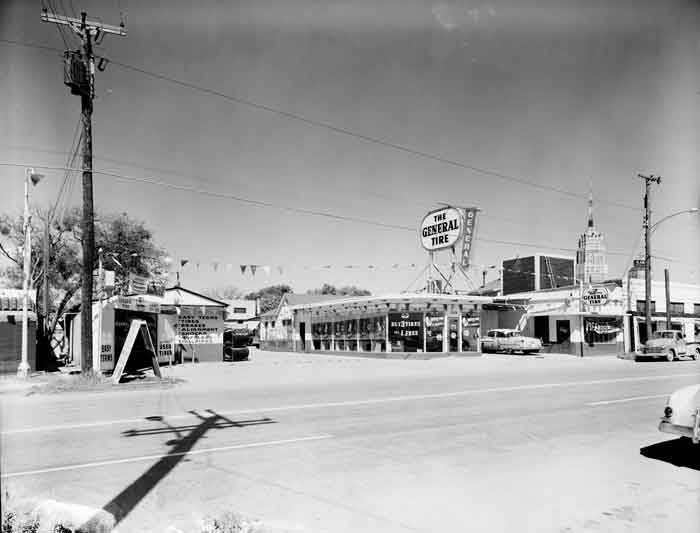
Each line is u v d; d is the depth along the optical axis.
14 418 10.74
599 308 39.91
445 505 5.68
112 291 23.91
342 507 5.57
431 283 37.31
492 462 7.38
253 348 62.47
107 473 6.69
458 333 35.56
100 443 8.34
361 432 9.27
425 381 18.59
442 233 36.09
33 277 34.56
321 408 11.99
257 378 20.59
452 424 10.05
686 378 19.05
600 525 5.21
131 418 10.73
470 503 5.76
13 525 4.77
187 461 7.27
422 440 8.67
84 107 18.09
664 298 44.47
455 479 6.59
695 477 6.78
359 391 15.50
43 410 12.02
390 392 15.16
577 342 40.16
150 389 17.03
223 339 34.47
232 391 15.94
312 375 21.81
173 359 32.06
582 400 13.29
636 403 12.79
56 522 4.95
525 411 11.57
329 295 52.22
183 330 33.38
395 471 6.89
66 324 36.81
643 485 6.44
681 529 5.12
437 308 34.94
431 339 34.72
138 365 26.03
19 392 16.52
